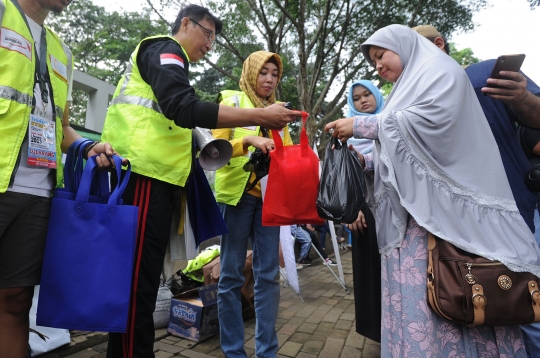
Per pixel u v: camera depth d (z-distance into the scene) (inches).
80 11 653.3
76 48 634.8
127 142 54.7
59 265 47.3
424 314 49.9
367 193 65.3
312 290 168.1
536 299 46.3
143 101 56.5
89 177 50.4
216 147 64.9
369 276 83.8
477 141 52.9
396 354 51.8
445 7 394.3
